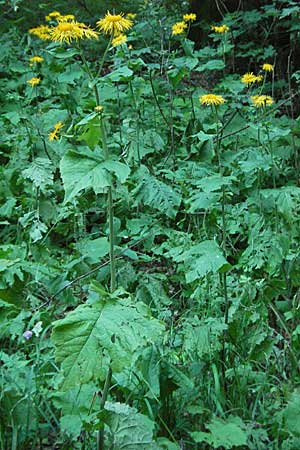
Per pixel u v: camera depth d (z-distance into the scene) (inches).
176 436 105.6
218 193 118.2
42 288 143.9
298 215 139.2
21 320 119.8
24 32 344.2
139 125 209.3
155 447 87.7
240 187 173.5
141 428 89.3
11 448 97.0
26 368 109.1
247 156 177.8
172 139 201.0
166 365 106.0
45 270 131.1
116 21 85.4
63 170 80.0
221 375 115.2
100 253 149.7
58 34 84.5
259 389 114.3
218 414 107.6
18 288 130.6
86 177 79.2
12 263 125.5
